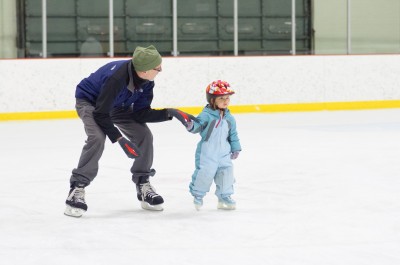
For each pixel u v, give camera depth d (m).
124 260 4.96
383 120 15.70
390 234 5.67
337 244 5.37
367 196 7.23
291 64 18.30
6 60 16.38
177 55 18.95
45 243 5.46
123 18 18.64
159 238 5.60
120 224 6.11
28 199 7.33
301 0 19.72
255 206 6.83
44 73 16.61
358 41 20.19
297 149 11.04
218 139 6.41
